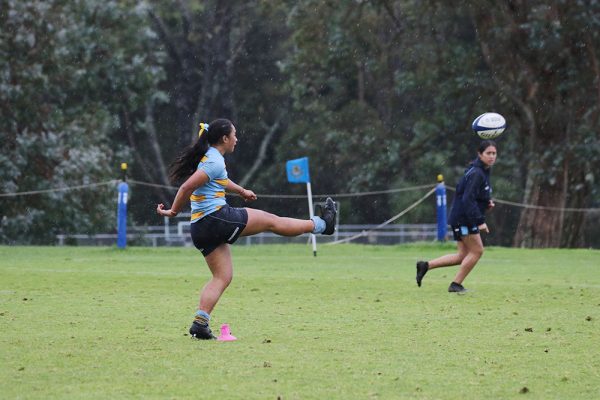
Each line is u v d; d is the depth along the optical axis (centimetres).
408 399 1947
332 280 4309
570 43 9325
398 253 6412
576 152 9406
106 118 11731
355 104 12900
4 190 10144
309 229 2728
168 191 15825
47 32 10681
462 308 3322
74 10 11338
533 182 9881
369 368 2247
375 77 12900
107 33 11731
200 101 15725
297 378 2136
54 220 10406
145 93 12225
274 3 12556
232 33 15800
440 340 2633
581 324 2936
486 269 5047
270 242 12475
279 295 3716
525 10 9419
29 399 1936
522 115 10050
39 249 6588
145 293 3784
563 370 2233
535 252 6506
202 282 4222
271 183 14988
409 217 12988
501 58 9688
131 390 2014
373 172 11900
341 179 14250
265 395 1973
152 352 2438
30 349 2470
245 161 16112
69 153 10612
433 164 11612
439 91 10850
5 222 10194
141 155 15912
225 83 15712
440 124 11138
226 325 2662
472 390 2030
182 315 3138
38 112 10762
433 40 10731
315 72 12306
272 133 15688
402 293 3784
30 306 3353
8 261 5528
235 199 15550
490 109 10406
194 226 2650
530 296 3684
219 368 2241
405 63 11688
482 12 9625
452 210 3812
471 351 2466
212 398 1948
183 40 15825
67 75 11156
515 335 2720
